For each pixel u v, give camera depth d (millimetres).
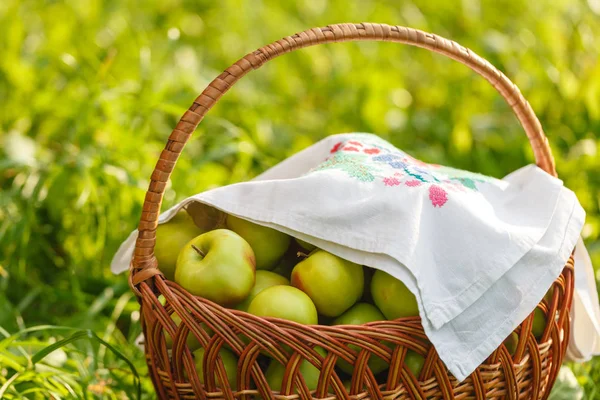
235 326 998
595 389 1403
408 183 1124
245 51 3121
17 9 2799
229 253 1074
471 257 1063
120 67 2568
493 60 2758
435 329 1013
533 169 1290
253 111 2471
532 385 1162
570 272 1196
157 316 1057
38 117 2406
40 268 1948
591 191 2074
